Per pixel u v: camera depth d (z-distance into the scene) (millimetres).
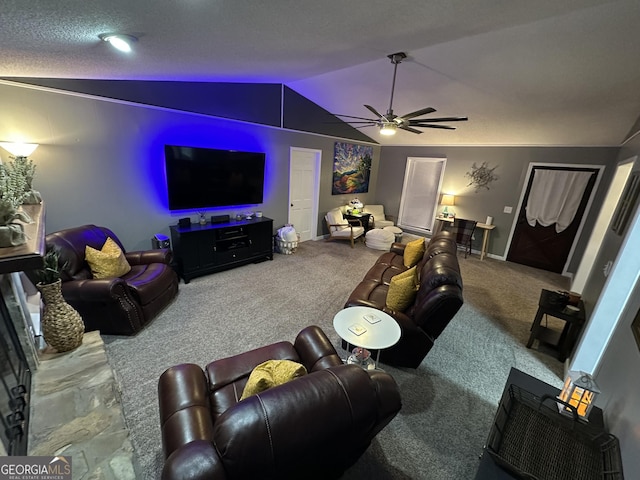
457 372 2371
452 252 2812
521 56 2623
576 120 3783
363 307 2365
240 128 4363
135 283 2723
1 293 1574
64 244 2545
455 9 1694
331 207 6391
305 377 981
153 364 2287
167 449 1160
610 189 3787
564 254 4922
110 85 3105
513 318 3301
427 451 1686
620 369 1526
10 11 1172
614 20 1972
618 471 1089
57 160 2926
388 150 6930
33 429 1452
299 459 856
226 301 3342
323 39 2088
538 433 1303
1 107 2574
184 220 3922
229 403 1483
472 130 4949
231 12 1450
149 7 1286
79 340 2043
